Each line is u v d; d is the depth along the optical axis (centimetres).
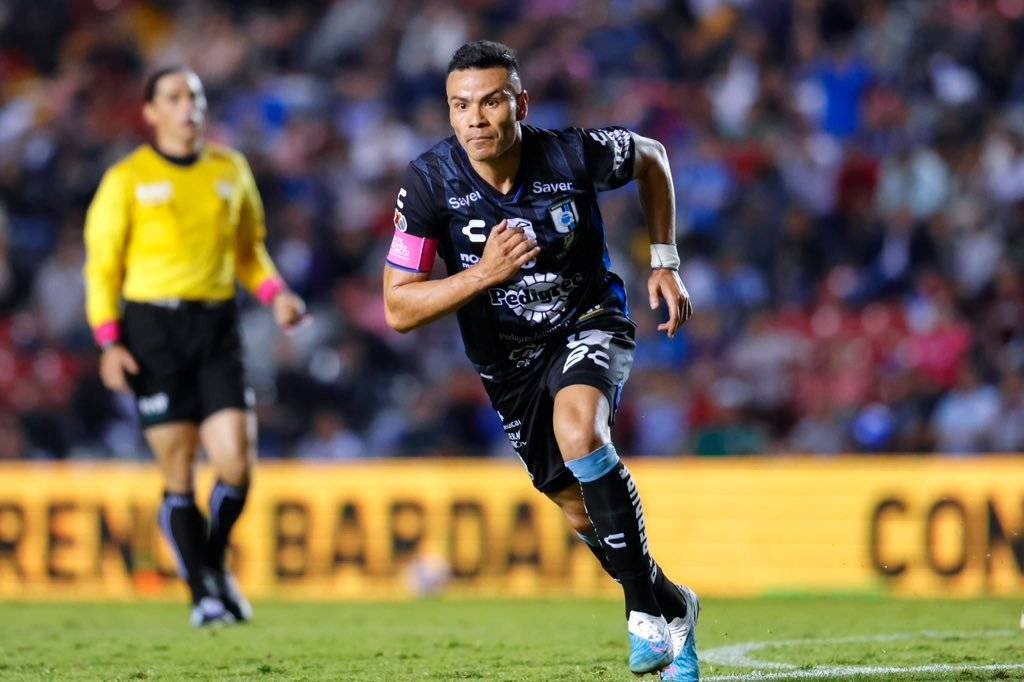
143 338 2184
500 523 3061
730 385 4134
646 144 1419
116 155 5003
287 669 1680
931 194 4509
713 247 4497
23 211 4916
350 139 4994
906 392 4006
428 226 1388
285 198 4856
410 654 1825
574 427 1284
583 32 5138
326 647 1923
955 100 4728
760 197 4525
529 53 5088
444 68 5103
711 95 4934
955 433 3912
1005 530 2845
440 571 3055
